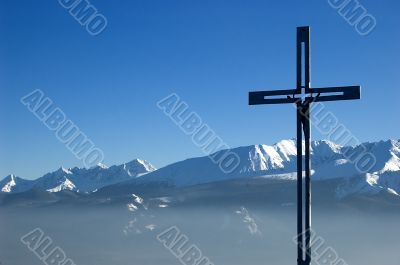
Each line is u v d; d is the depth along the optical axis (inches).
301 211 1249.4
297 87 1254.3
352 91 1226.6
